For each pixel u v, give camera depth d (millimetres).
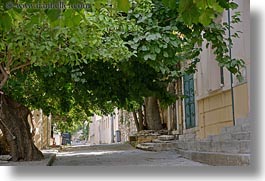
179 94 13680
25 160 9352
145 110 17906
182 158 10047
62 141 33000
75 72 10000
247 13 8656
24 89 11344
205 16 4055
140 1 7504
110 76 10625
